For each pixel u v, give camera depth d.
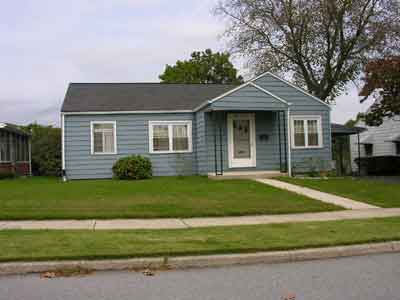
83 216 10.73
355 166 32.69
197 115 20.61
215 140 19.17
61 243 7.59
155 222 10.31
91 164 20.14
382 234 8.55
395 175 24.83
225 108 18.50
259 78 20.92
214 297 5.31
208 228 9.34
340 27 30.58
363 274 6.36
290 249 7.45
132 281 6.07
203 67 52.09
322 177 19.48
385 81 19.64
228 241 7.86
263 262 7.15
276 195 14.15
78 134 20.09
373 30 29.77
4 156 24.75
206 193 14.38
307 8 30.50
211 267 6.87
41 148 29.91
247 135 20.23
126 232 8.80
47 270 6.51
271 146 20.52
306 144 21.23
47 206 11.84
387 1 29.34
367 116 21.30
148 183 16.88
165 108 20.77
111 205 12.10
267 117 20.53
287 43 32.41
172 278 6.22
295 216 11.28
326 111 21.61
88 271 6.57
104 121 20.33
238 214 11.44
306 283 5.91
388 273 6.40
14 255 6.71
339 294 5.39
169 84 24.92
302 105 21.28
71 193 14.39
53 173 29.06
